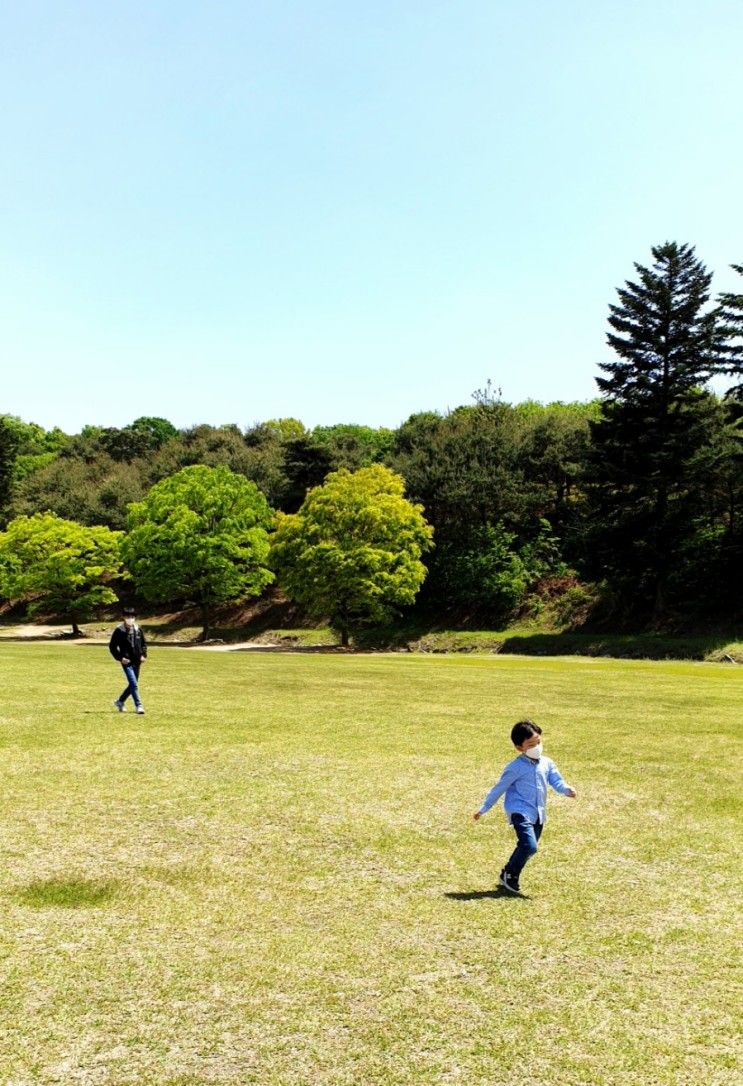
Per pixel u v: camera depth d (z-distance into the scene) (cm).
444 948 566
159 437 11812
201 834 813
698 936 594
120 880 684
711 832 855
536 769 707
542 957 554
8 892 651
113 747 1211
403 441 7331
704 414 4553
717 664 3547
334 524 4919
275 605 6494
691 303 4547
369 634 5578
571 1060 430
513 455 6106
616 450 4619
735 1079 416
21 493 8600
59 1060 424
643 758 1216
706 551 4909
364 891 672
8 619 7338
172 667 2811
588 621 5066
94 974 517
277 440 9194
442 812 909
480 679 2450
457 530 6009
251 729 1398
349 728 1430
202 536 5388
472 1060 429
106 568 6097
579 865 749
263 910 629
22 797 927
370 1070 418
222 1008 479
